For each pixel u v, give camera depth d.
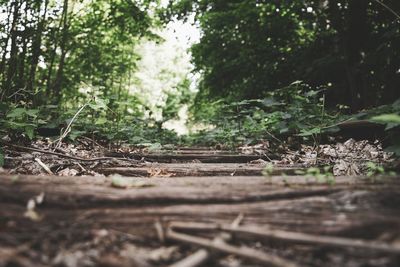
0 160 3.31
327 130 5.07
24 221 1.67
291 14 11.23
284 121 5.97
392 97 9.21
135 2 11.64
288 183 2.26
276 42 12.03
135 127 7.84
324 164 3.96
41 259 1.41
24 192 1.90
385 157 4.12
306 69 10.53
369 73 9.33
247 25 11.83
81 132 5.08
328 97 10.26
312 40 11.59
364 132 5.56
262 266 1.44
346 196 1.96
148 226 1.71
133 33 12.40
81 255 1.46
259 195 2.00
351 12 9.47
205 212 1.83
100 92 5.47
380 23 9.83
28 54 8.62
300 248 1.57
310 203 1.90
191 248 1.58
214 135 8.74
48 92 9.38
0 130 4.18
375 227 1.64
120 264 1.42
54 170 3.59
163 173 3.59
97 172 3.60
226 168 3.69
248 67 12.08
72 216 1.74
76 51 11.29
